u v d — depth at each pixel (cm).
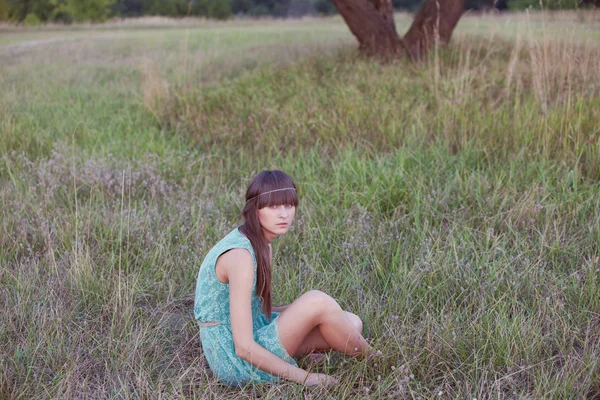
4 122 690
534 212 454
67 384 287
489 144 584
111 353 315
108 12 3706
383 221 471
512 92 734
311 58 1074
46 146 661
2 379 283
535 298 354
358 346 296
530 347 304
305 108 734
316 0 5203
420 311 353
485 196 493
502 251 402
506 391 289
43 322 331
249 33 1978
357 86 815
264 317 308
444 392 286
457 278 374
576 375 285
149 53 1473
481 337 315
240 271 269
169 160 605
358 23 1009
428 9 985
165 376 302
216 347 284
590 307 351
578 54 682
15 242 425
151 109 791
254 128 708
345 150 595
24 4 3728
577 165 532
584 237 433
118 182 543
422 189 511
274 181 275
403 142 607
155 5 4081
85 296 366
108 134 707
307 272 393
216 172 599
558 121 593
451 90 716
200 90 864
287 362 287
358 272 393
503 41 1052
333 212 481
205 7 3966
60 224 457
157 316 355
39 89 993
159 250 418
